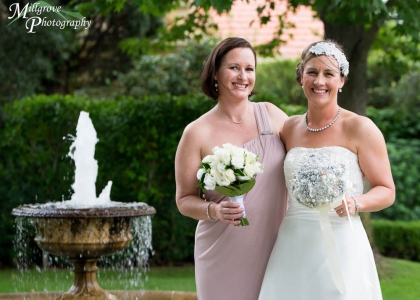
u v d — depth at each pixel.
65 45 10.10
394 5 5.73
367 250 3.26
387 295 5.97
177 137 7.34
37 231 4.90
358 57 6.46
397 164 9.80
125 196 7.55
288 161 3.37
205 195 3.55
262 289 3.35
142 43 8.26
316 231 3.24
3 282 6.64
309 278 3.19
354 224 3.26
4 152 7.81
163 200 7.55
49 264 7.57
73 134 7.54
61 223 4.71
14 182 7.64
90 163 5.36
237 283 3.45
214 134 3.52
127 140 7.41
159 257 7.59
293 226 3.32
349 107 6.55
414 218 9.34
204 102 7.31
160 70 10.53
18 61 9.34
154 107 7.33
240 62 3.46
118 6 6.85
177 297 5.25
